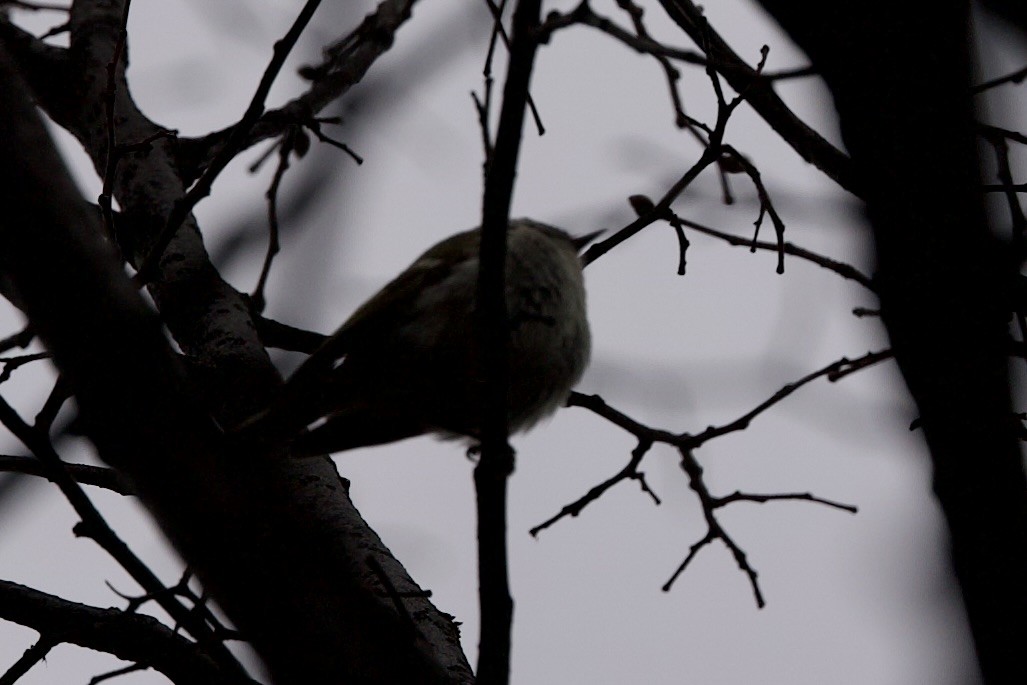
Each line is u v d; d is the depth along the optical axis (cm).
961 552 732
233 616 523
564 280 810
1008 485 741
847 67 849
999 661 696
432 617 829
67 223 486
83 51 1102
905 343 816
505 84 599
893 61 839
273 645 524
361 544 822
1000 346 794
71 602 847
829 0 848
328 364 758
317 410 770
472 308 777
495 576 634
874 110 845
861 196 877
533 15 594
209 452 509
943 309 812
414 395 784
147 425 496
